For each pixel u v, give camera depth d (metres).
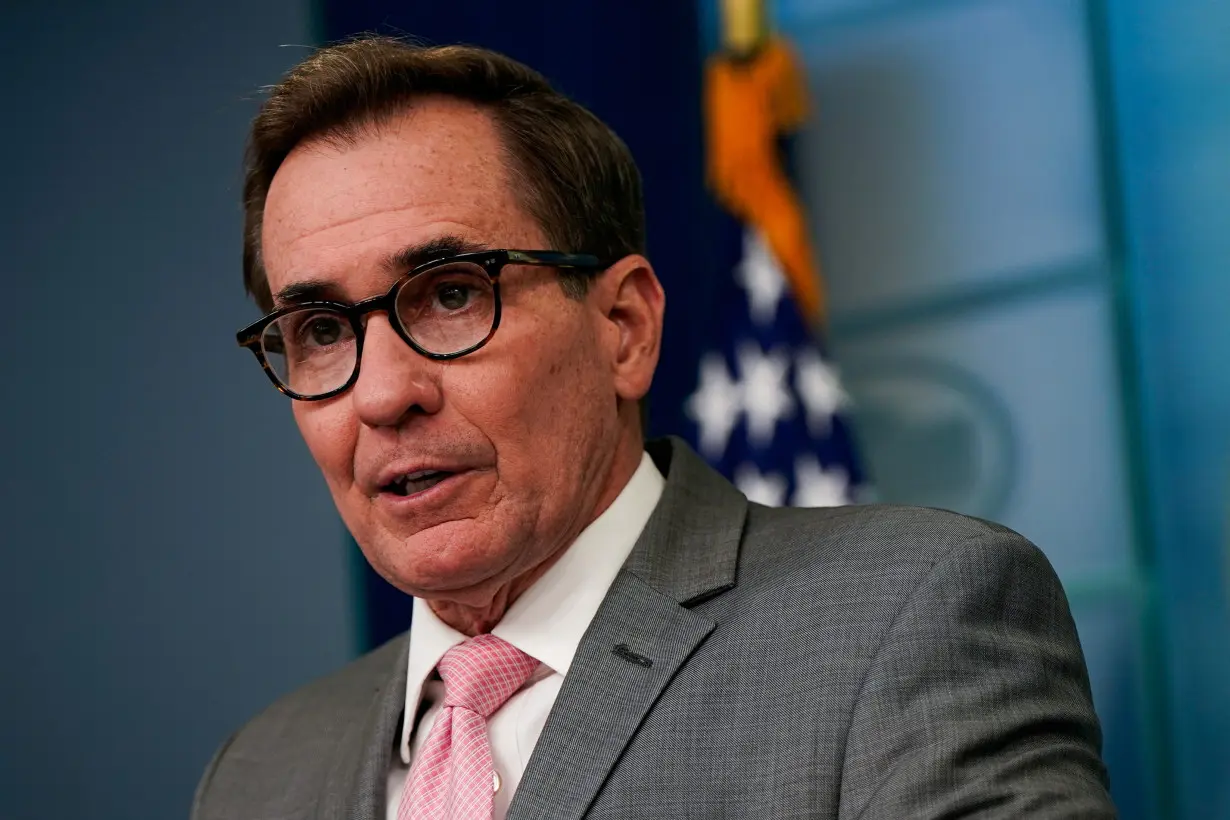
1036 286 6.80
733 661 3.27
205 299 8.53
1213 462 6.25
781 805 2.98
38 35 8.98
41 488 8.59
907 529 3.37
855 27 7.42
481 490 3.46
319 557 8.12
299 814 3.98
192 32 8.79
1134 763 6.28
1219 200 6.36
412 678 3.83
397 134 3.63
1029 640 3.13
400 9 8.30
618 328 3.90
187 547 8.36
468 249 3.53
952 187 7.08
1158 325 6.46
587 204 3.85
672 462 3.98
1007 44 7.01
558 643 3.58
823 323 7.34
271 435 8.32
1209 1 6.44
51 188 8.87
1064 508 6.61
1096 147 6.71
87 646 8.37
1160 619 6.31
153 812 8.10
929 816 2.73
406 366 3.43
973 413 6.89
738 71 7.57
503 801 3.42
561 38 8.00
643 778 3.15
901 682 3.00
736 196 7.48
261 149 3.88
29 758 8.30
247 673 8.14
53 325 8.74
